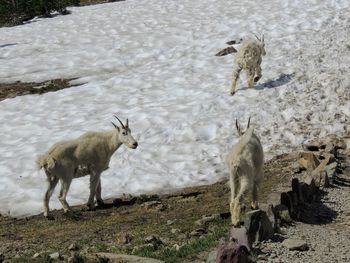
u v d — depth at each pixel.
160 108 24.88
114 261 11.60
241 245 10.65
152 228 14.31
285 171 17.83
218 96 25.25
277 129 21.67
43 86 33.12
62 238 14.31
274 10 41.16
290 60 28.72
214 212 15.05
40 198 18.34
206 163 19.75
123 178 19.17
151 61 35.66
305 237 12.44
